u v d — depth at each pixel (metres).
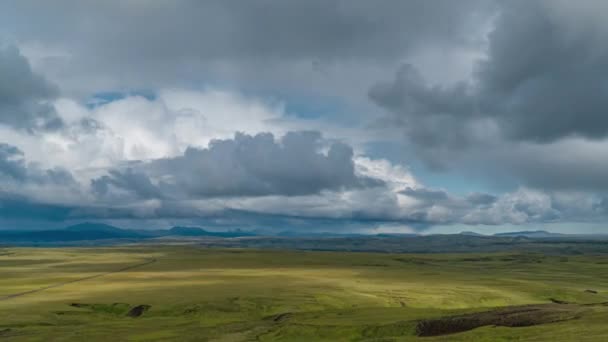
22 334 106.12
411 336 92.88
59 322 123.94
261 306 149.25
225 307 145.62
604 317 82.12
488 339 79.38
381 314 114.69
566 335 72.50
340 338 97.69
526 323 88.75
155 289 179.62
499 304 167.62
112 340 99.94
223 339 100.06
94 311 139.75
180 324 118.75
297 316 119.38
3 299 153.62
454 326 94.06
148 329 111.69
